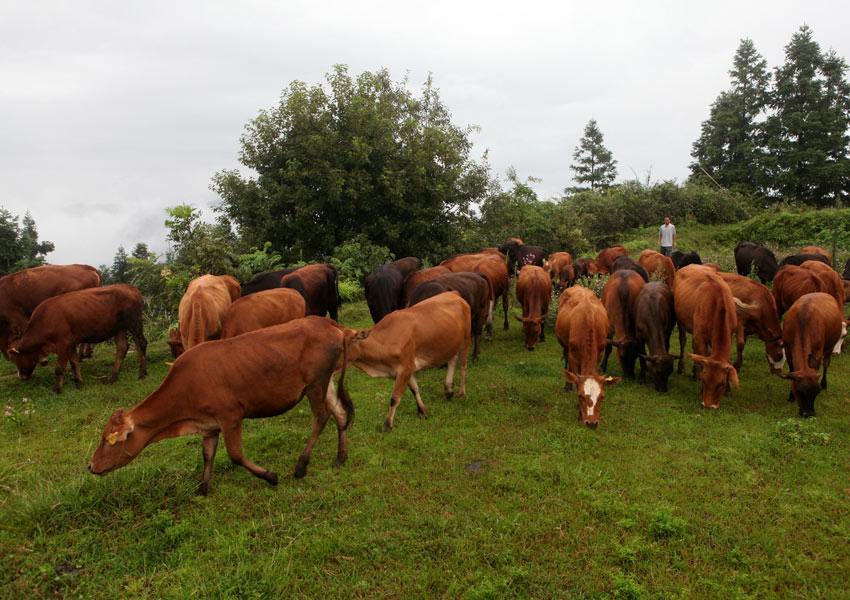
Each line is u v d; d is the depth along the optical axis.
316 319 4.89
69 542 3.88
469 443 5.54
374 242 17.45
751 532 3.95
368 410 6.52
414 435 5.75
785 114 37.38
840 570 3.56
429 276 9.98
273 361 4.46
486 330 10.47
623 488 4.57
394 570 3.62
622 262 10.46
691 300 7.13
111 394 7.31
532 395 6.92
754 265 12.13
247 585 3.44
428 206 17.72
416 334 5.99
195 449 5.43
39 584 3.45
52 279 8.75
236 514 4.31
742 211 27.17
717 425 5.89
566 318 6.87
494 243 20.44
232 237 16.84
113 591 3.41
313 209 15.72
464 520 4.15
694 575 3.53
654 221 26.42
